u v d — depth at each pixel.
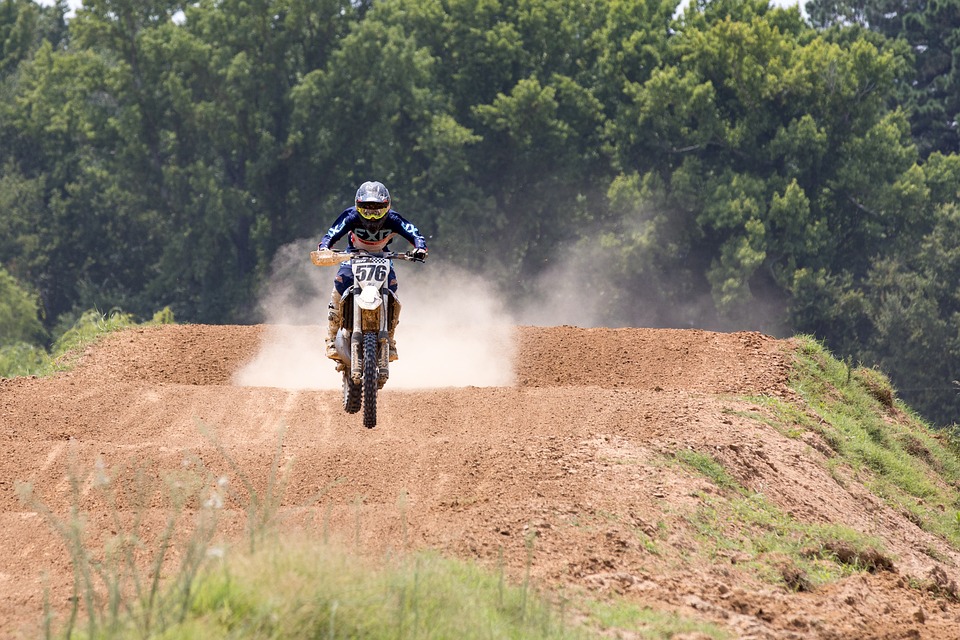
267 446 43.28
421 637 24.50
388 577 26.56
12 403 52.00
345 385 38.75
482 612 26.77
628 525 36.78
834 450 58.62
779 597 34.62
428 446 42.91
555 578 31.58
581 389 56.31
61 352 77.31
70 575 30.39
